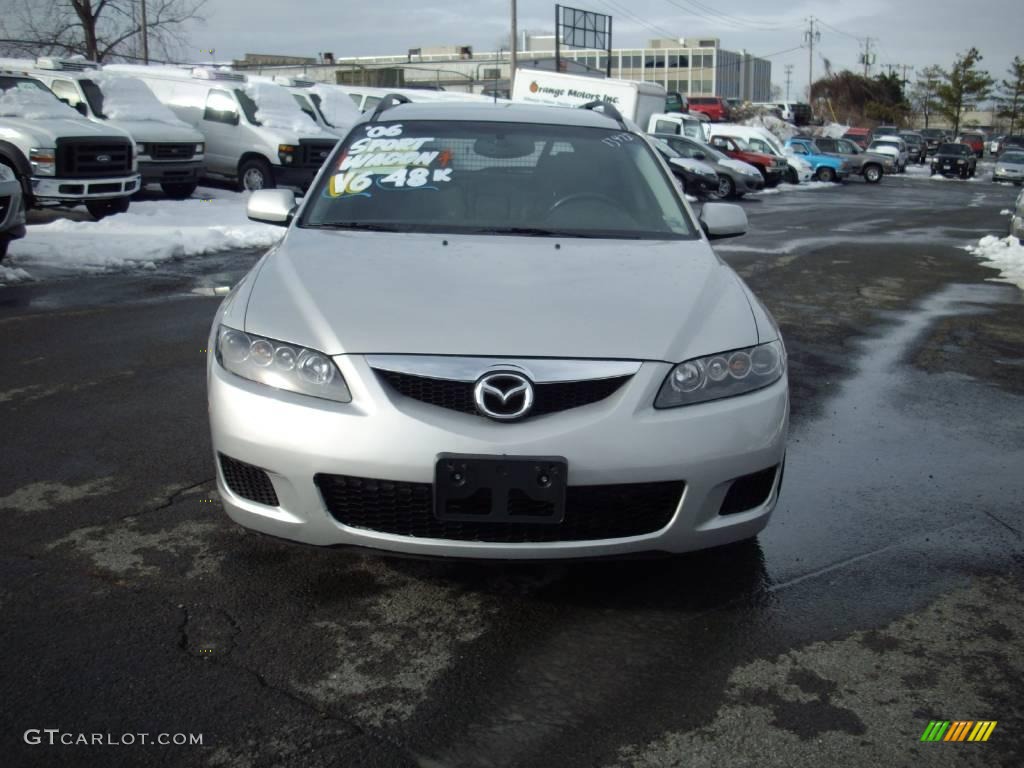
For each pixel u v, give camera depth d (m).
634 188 4.12
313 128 18.14
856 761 2.30
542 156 4.22
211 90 17.80
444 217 3.84
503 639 2.80
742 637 2.86
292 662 2.64
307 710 2.43
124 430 4.55
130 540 3.37
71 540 3.36
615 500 2.76
